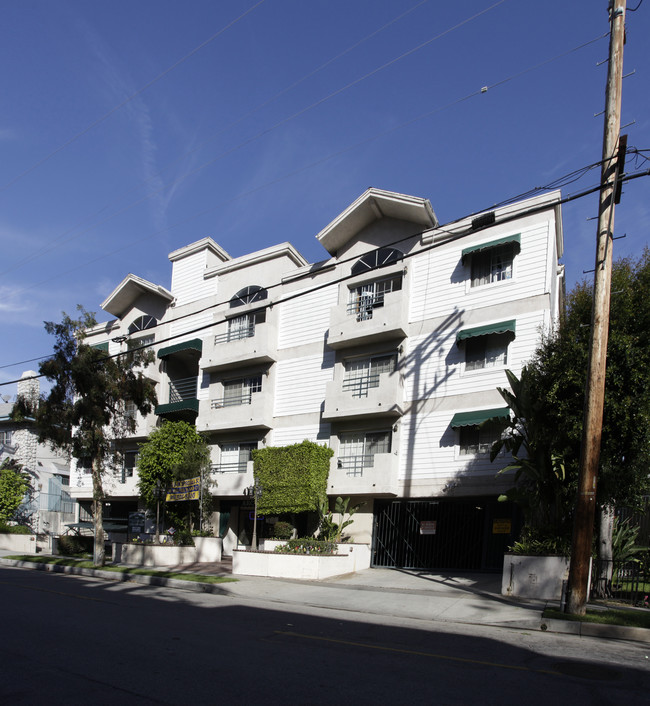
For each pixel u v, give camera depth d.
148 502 26.83
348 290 24.23
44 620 10.29
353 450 22.91
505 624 11.48
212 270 29.56
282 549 19.53
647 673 7.71
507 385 19.72
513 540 18.91
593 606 12.65
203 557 23.64
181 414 29.42
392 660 7.99
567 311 17.00
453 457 20.38
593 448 11.54
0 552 28.97
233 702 6.01
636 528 17.19
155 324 31.88
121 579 19.00
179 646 8.40
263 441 25.38
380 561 21.31
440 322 21.66
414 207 22.33
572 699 6.46
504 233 20.97
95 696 6.16
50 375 21.22
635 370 13.17
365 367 23.36
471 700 6.28
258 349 25.83
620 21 12.14
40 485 35.94
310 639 9.27
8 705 5.87
